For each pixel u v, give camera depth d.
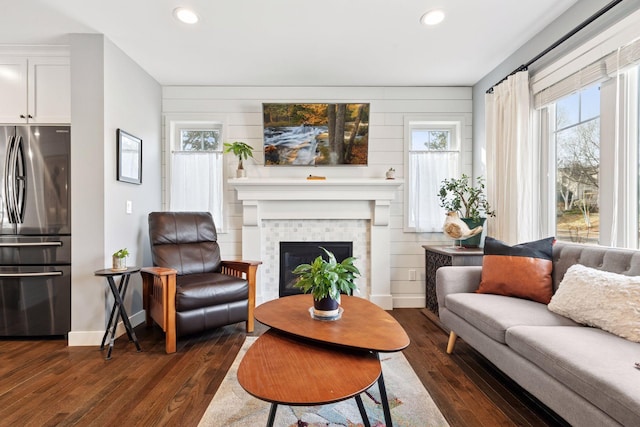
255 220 3.67
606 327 1.58
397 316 3.45
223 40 2.81
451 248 3.36
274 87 3.79
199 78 3.60
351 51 3.01
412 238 3.82
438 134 3.90
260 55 3.08
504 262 2.32
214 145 3.90
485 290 2.38
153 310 2.88
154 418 1.70
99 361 2.38
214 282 2.78
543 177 2.78
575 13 2.33
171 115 3.77
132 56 3.09
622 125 2.01
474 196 3.33
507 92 2.95
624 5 1.96
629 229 2.00
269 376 1.25
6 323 2.73
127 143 3.02
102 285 2.71
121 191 2.97
